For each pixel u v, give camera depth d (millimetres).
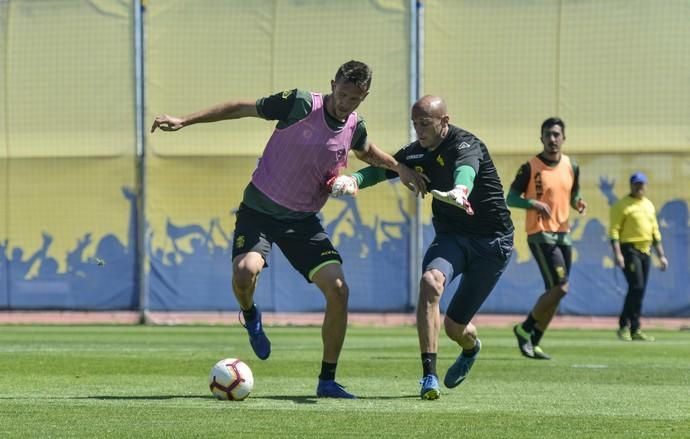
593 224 55781
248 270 20531
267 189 20797
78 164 58750
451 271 21234
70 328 54656
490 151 56375
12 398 20891
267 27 57750
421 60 56688
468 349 22891
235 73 57938
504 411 19062
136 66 58312
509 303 55969
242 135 57750
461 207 19609
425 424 17094
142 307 58312
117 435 15648
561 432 16375
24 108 59250
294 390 23031
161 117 20062
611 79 55625
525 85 56125
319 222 21375
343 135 20562
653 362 32375
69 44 58844
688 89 55125
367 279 56938
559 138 34531
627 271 46469
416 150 21500
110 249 58562
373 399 21125
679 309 55125
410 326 56375
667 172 55219
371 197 56781
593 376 27312
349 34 57125
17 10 59375
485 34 56344
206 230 57938
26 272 59219
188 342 42094
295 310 57344
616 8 55531
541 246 34188
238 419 17469
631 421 17766
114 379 25578
